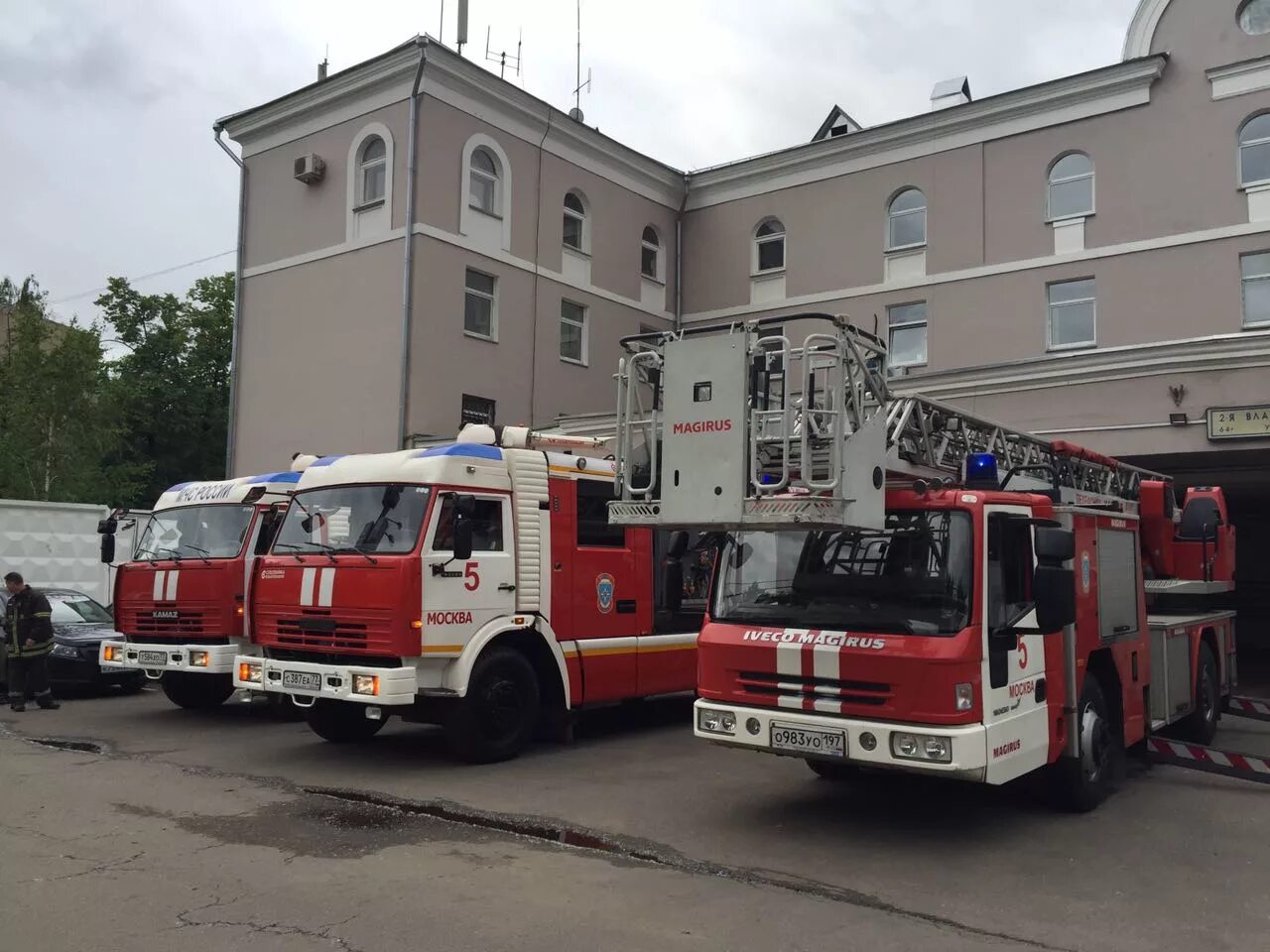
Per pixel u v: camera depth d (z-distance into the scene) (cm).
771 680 678
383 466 937
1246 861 649
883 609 660
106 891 559
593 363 2272
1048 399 1559
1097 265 1970
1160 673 917
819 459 661
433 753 993
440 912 533
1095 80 1973
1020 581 689
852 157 2272
